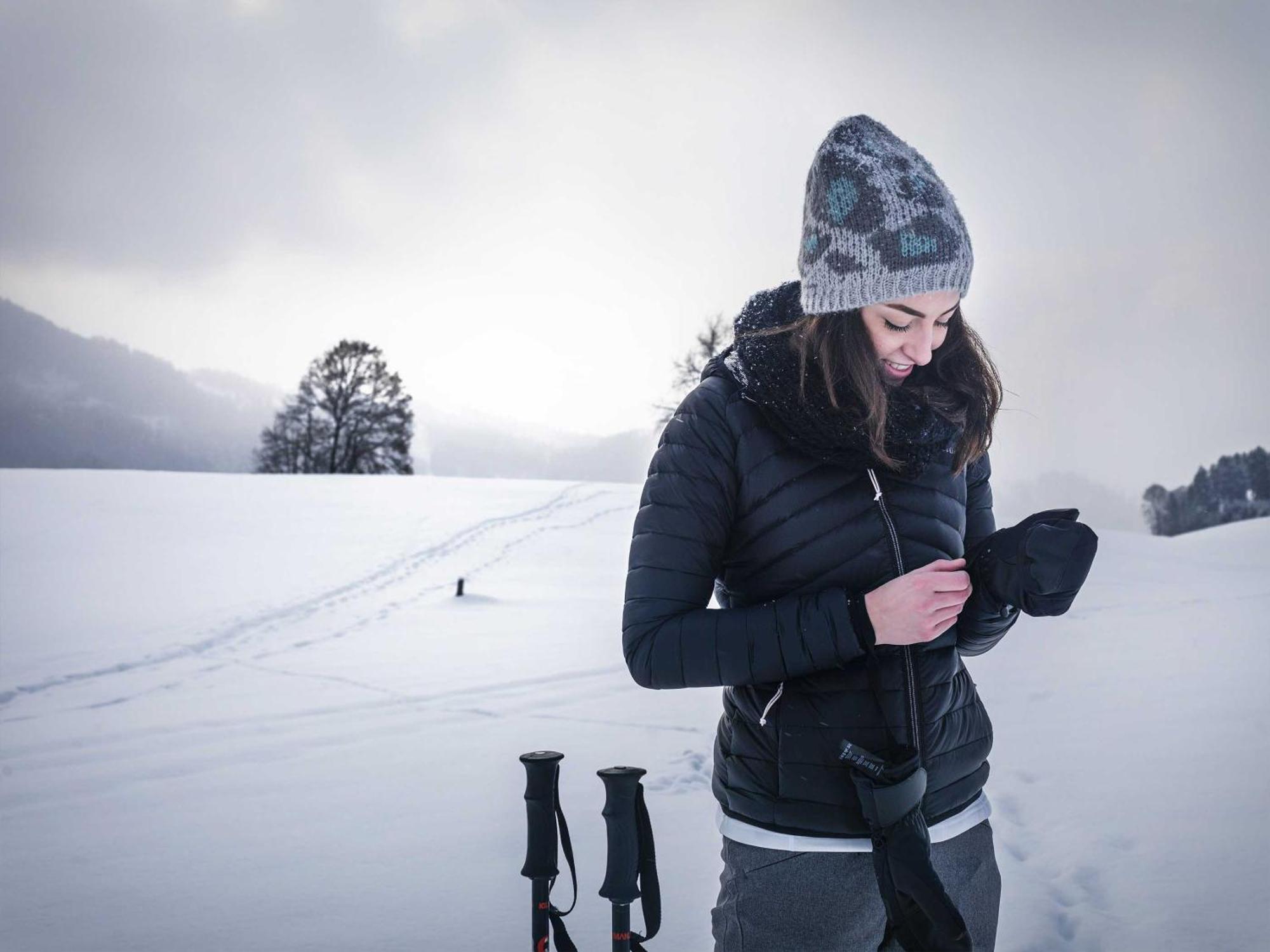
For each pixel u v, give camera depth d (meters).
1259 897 3.24
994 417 1.69
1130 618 12.34
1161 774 4.78
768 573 1.58
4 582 16.19
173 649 10.77
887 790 1.37
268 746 6.46
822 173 1.53
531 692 8.15
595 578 19.12
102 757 6.32
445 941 3.24
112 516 25.78
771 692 1.57
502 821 4.63
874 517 1.56
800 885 1.52
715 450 1.57
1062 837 4.00
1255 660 8.44
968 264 1.50
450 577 18.69
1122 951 2.93
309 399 53.66
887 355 1.53
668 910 3.40
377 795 5.16
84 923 3.50
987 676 8.12
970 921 1.59
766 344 1.57
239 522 25.78
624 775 1.77
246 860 4.16
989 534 1.87
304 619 13.41
